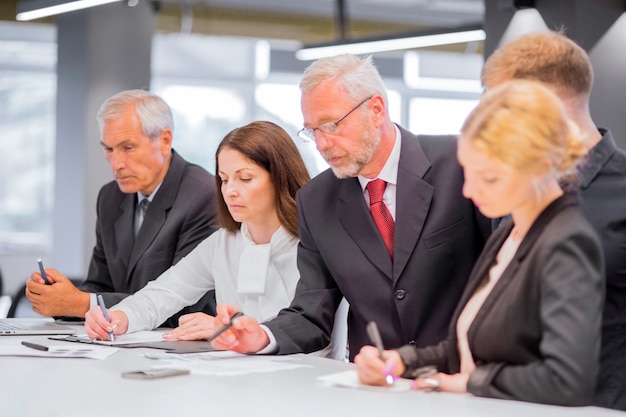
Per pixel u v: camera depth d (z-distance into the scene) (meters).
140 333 3.04
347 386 2.00
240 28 9.39
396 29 9.73
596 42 5.54
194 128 10.84
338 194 2.78
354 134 2.56
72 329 3.22
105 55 8.12
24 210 10.15
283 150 3.00
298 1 9.37
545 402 1.75
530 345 1.83
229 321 2.45
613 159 2.20
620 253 2.13
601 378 2.13
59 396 1.89
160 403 1.81
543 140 1.71
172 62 10.70
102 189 3.92
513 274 1.86
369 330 2.02
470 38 7.15
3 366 2.30
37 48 10.00
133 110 3.59
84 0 6.92
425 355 2.07
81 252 7.98
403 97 11.38
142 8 8.33
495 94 1.77
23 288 4.23
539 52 2.12
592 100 5.54
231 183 2.95
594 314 1.73
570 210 1.81
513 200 1.76
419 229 2.67
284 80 10.97
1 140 10.05
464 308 2.04
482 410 1.73
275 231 3.05
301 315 2.71
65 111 8.12
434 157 2.75
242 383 2.04
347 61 2.60
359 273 2.71
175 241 3.60
